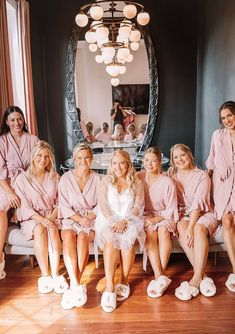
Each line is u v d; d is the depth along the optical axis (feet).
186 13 13.62
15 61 12.23
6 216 7.95
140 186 7.66
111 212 7.51
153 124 14.07
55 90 14.08
